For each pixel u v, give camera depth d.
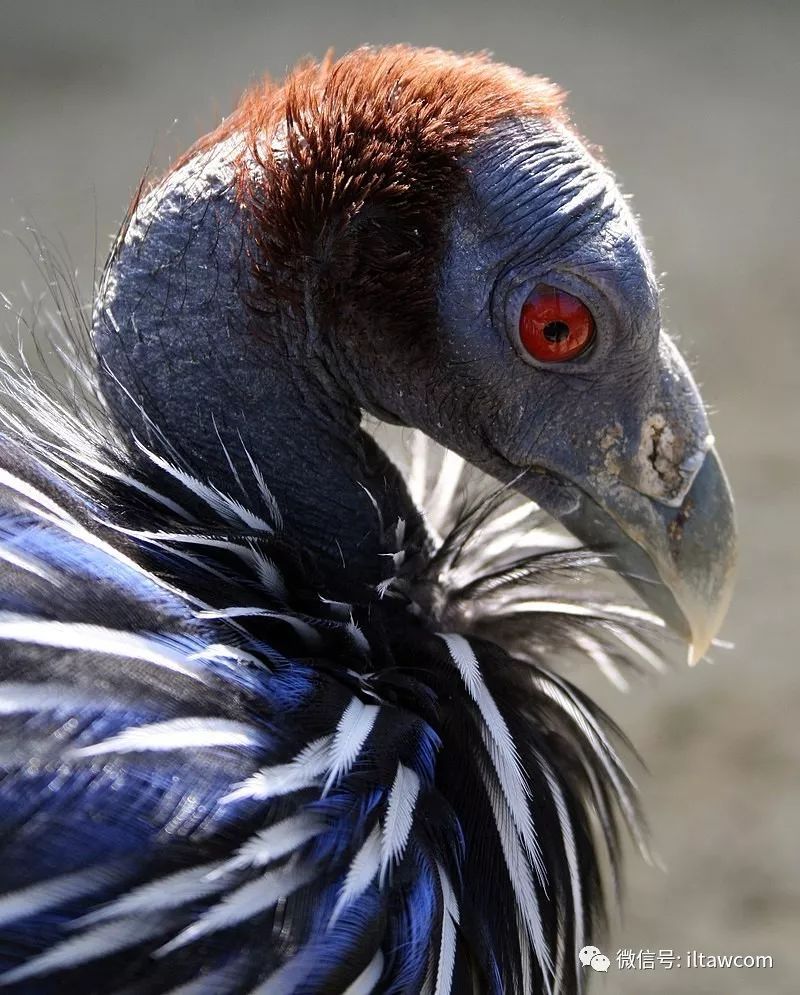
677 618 0.62
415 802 0.58
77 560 0.58
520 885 0.59
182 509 0.60
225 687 0.58
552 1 1.85
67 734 0.57
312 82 0.61
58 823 0.57
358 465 0.61
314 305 0.61
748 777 0.76
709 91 1.61
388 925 0.58
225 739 0.58
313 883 0.57
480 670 0.60
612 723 0.62
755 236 1.31
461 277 0.61
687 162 1.45
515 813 0.59
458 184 0.61
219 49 1.65
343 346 0.61
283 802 0.58
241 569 0.60
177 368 0.60
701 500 0.62
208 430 0.60
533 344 0.61
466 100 0.61
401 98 0.61
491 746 0.60
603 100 1.58
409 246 0.61
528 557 0.62
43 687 0.57
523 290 0.61
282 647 0.59
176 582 0.59
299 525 0.61
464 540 0.62
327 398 0.61
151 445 0.60
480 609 0.62
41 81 1.56
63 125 1.45
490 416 0.62
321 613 0.60
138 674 0.58
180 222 0.60
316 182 0.60
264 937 0.57
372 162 0.60
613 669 0.64
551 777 0.60
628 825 0.62
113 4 1.77
